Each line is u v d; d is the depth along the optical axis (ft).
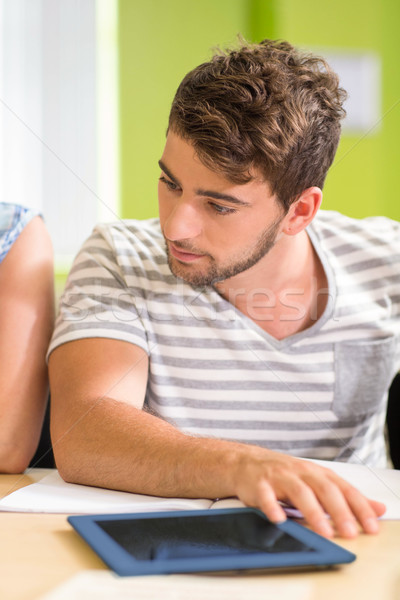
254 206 2.80
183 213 2.74
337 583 1.50
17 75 10.11
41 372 3.26
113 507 2.12
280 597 1.39
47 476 2.67
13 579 1.50
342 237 3.70
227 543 1.66
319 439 3.58
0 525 1.93
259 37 10.48
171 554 1.57
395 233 3.86
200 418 3.48
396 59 10.05
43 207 10.23
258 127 2.68
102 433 2.50
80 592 1.37
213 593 1.39
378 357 3.60
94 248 3.55
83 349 3.00
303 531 1.77
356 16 10.00
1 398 3.08
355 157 10.05
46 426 3.41
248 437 3.52
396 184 10.12
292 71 2.97
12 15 10.06
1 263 3.37
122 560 1.53
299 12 9.95
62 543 1.76
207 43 10.50
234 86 2.72
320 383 3.51
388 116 10.07
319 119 3.00
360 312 3.56
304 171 2.97
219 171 2.65
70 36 10.20
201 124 2.62
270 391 3.48
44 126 10.21
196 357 3.42
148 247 3.57
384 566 1.62
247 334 3.43
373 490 2.35
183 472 2.23
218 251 2.86
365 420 3.63
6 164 10.14
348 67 10.03
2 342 3.21
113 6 10.31
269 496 1.92
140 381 3.14
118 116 10.40
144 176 10.48
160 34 10.43
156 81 10.46
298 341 3.48
